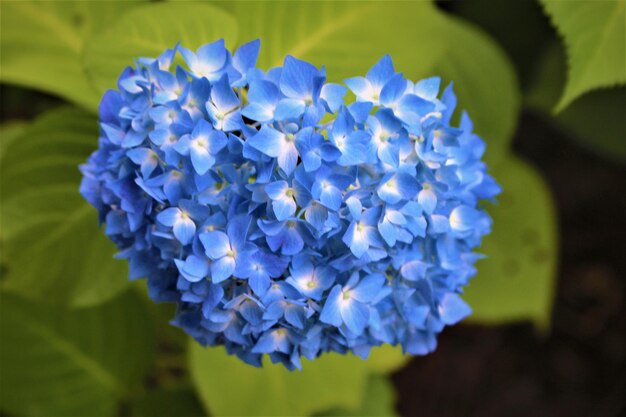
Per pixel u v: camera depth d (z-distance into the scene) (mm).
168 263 530
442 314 554
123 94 534
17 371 738
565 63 791
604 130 799
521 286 787
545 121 1022
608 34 604
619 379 1037
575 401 1039
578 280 1055
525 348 1053
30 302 724
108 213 542
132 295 726
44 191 668
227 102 506
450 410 1035
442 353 1045
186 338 736
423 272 531
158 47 591
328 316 510
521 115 1021
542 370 1050
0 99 905
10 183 665
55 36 688
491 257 791
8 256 664
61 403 749
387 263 529
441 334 1048
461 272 559
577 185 1040
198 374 667
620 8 603
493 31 858
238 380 674
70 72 682
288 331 530
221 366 670
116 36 589
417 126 515
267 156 495
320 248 514
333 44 623
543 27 841
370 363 712
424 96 533
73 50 689
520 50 861
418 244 537
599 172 1038
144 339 744
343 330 529
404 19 625
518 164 810
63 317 730
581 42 604
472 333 1051
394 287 539
